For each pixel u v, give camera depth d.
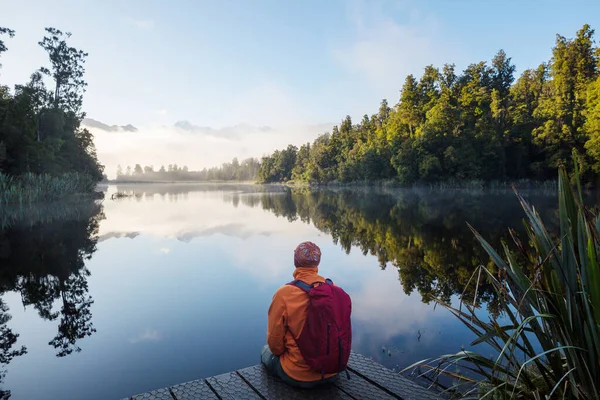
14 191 25.92
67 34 42.47
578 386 1.73
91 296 6.30
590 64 41.66
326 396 2.48
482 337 2.00
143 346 4.33
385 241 11.39
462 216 17.64
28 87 37.62
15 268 8.40
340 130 86.19
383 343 4.21
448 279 6.90
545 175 42.84
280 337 2.46
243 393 2.54
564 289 1.83
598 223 1.89
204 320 5.14
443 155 46.16
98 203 31.88
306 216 20.05
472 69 54.81
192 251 10.38
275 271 8.00
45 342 4.47
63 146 42.97
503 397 2.06
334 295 2.41
